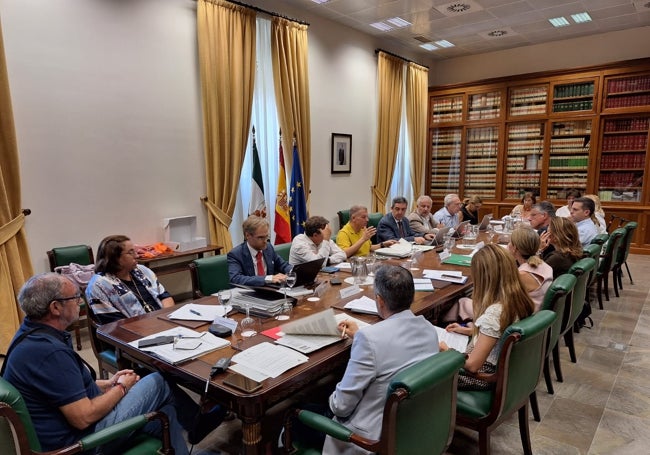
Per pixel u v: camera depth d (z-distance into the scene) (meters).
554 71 6.65
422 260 3.24
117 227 3.88
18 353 1.35
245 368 1.49
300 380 1.46
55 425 1.35
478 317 1.83
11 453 1.14
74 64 3.50
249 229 2.73
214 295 2.41
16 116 3.23
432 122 7.99
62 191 3.51
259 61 4.94
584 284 2.81
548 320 1.70
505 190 7.42
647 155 6.15
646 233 6.26
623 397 2.56
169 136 4.19
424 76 7.64
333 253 3.31
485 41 6.96
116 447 1.45
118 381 1.59
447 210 5.20
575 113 6.60
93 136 3.66
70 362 1.39
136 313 2.28
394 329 1.38
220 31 4.38
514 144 7.25
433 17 5.78
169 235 4.17
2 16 3.11
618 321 3.78
